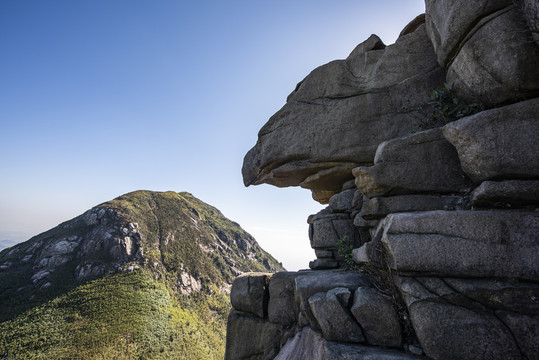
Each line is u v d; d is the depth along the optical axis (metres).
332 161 7.99
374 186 5.73
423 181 5.36
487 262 3.66
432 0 5.76
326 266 7.97
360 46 8.80
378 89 7.68
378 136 7.44
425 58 7.34
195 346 78.12
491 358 3.36
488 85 4.73
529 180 3.97
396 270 4.18
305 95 8.79
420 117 7.04
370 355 3.87
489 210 4.27
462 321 3.56
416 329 3.79
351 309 4.54
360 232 7.73
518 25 4.20
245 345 7.23
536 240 3.55
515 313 3.41
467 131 4.39
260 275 7.73
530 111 4.04
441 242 3.91
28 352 61.00
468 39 4.90
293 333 6.33
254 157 9.69
